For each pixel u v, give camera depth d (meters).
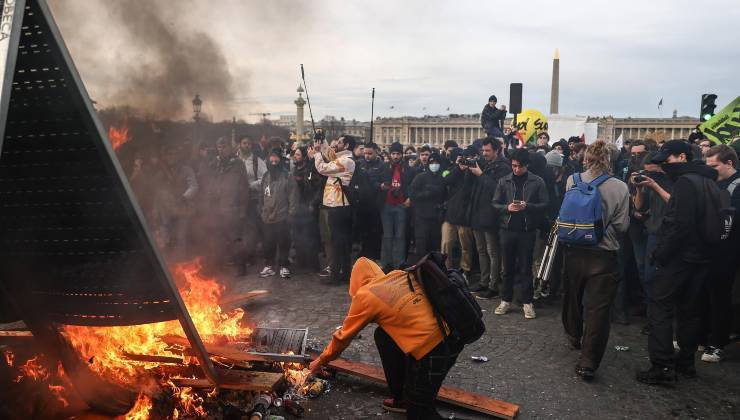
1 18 2.12
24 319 3.24
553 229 6.17
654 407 4.05
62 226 2.94
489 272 7.15
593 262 4.55
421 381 3.18
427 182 7.82
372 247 7.57
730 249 4.80
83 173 2.72
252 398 3.69
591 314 4.51
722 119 8.30
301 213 8.09
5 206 2.92
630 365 4.85
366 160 9.24
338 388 4.26
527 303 6.18
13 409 3.30
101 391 3.36
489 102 13.26
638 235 6.13
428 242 7.93
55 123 2.58
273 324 5.73
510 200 6.21
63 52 2.34
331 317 6.01
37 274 3.12
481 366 4.78
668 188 5.57
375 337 3.72
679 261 4.34
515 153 6.19
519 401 4.13
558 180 7.71
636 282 6.75
